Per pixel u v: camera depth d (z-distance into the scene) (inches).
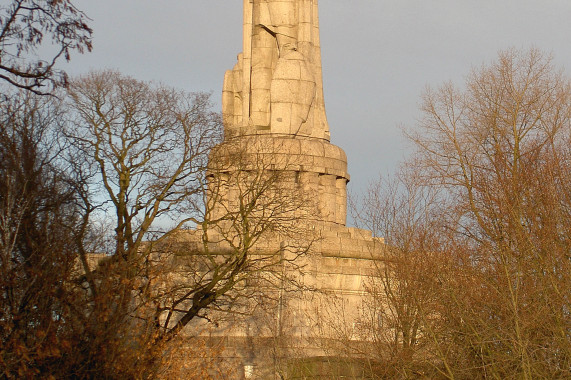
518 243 1924.2
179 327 2000.5
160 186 2149.4
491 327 1850.4
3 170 1740.9
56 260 1694.1
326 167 2625.5
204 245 2145.7
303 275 2255.2
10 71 1581.0
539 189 2049.7
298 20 2736.2
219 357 2159.2
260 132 2669.8
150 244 2071.9
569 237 1920.5
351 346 2160.4
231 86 2795.3
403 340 2085.4
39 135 1867.6
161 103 2237.9
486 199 2176.4
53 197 1831.9
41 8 1598.2
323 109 2785.4
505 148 2471.7
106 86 2215.8
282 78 2677.2
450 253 2075.5
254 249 2363.4
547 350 1806.1
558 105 2522.1
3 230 1635.1
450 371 1824.6
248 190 2224.4
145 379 1804.9
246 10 2760.8
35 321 1641.2
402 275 2129.7
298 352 2171.5
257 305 2177.7
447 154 2519.7
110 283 1788.9
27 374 1541.6
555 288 1791.3
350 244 2460.6
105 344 1694.1
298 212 2471.7
